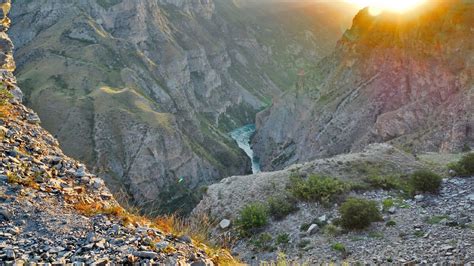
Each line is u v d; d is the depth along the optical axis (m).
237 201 42.97
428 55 107.69
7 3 26.86
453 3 106.31
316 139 132.88
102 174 116.88
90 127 132.88
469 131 82.31
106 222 10.23
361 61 137.12
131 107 146.88
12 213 9.73
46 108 138.25
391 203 33.72
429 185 33.72
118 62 184.12
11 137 13.35
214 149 181.12
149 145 136.62
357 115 122.44
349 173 43.97
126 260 8.75
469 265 17.77
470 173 35.84
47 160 12.80
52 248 8.80
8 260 8.17
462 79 94.88
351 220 30.06
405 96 112.94
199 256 10.05
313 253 28.19
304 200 38.91
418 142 90.94
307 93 163.25
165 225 11.82
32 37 196.88
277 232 34.81
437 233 24.69
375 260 22.91
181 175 143.12
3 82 17.69
